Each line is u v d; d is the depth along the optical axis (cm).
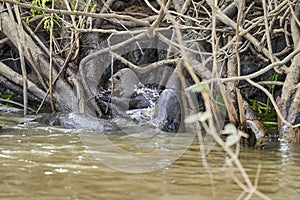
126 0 1538
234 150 799
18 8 1292
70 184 541
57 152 732
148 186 541
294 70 958
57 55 1304
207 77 981
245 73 1355
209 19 1094
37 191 512
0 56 1480
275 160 720
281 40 1338
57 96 1233
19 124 1045
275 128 1054
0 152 723
